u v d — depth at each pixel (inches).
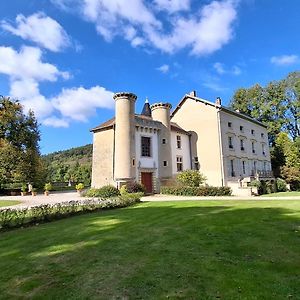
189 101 1373.0
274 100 1779.0
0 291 179.9
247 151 1413.6
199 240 285.4
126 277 193.0
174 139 1268.5
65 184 2102.6
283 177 1552.7
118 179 1047.6
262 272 195.9
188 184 1104.8
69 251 263.1
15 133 1507.1
